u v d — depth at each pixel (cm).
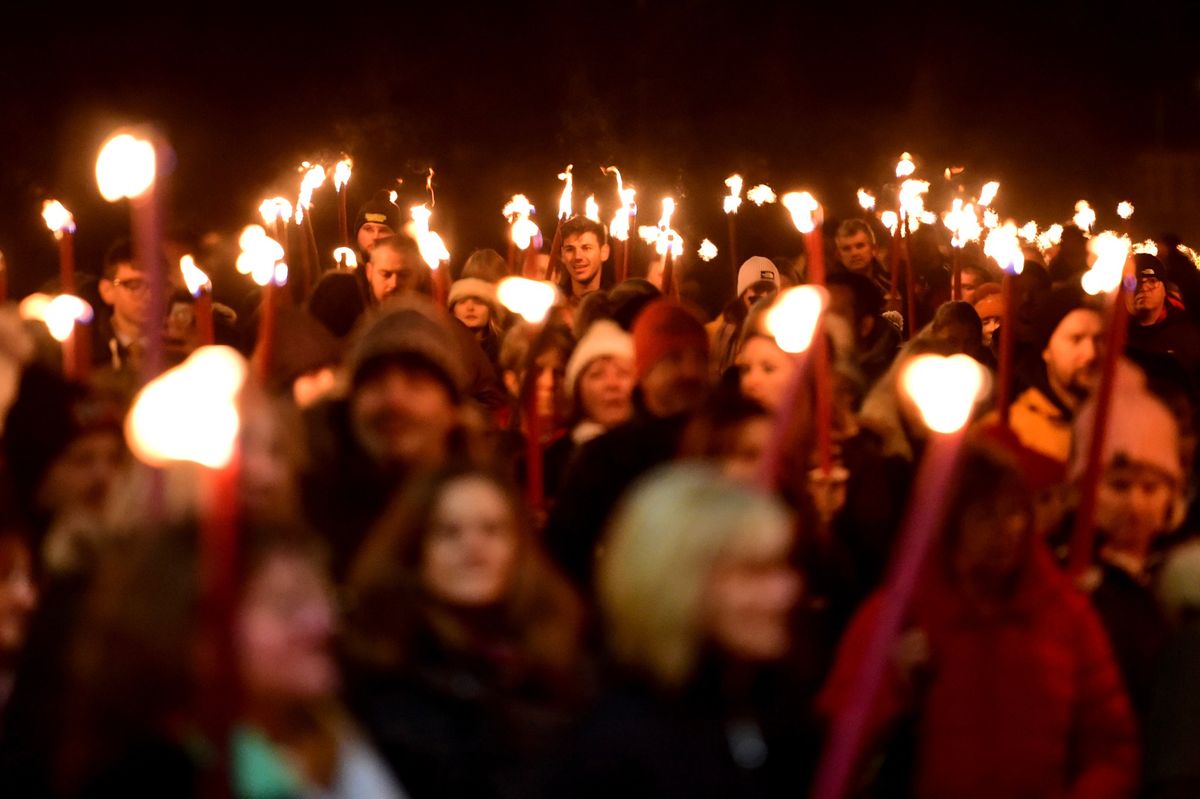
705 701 662
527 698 796
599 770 652
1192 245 5966
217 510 566
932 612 858
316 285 1575
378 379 942
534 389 1035
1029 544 873
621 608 667
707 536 657
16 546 828
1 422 1028
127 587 581
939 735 848
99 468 941
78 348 1142
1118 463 992
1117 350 905
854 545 1051
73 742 577
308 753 605
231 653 561
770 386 1091
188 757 569
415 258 1694
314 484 938
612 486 1027
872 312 1566
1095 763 872
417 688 781
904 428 1150
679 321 1125
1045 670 855
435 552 795
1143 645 941
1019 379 1276
